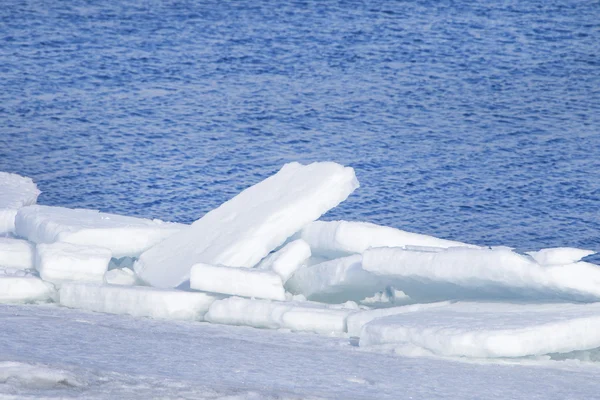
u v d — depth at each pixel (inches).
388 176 5625.0
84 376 1549.0
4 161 5816.9
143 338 2009.1
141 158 5930.1
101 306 2564.0
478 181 5541.3
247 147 6240.2
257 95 7588.6
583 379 1817.2
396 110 7239.2
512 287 2223.2
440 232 4781.0
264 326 2401.6
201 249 2861.7
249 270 2561.5
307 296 2728.8
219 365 1769.2
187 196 5275.6
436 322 2084.2
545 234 4753.9
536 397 1649.9
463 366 1893.5
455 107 7357.3
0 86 7647.6
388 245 2677.2
